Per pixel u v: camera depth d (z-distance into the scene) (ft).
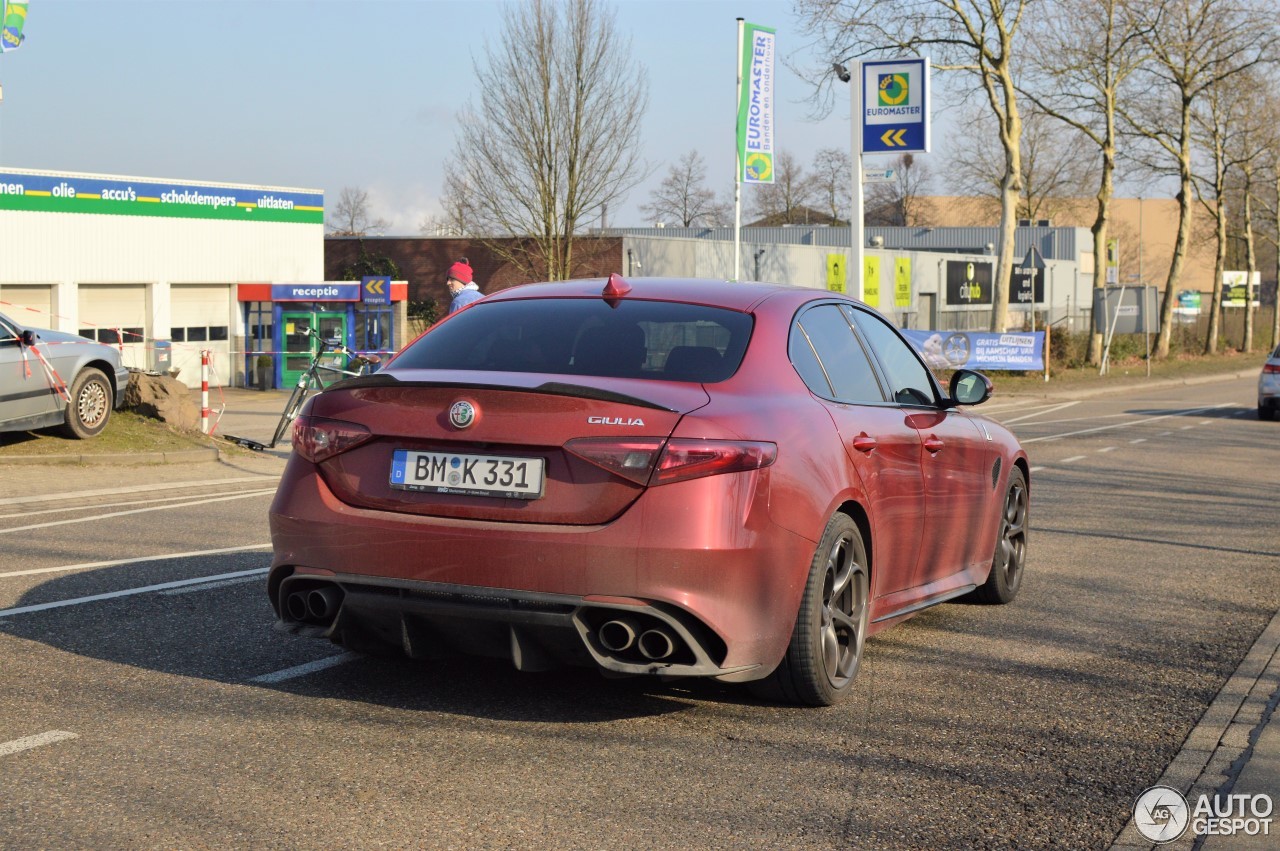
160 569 23.89
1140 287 170.40
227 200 123.34
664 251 129.80
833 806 12.59
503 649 14.21
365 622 14.61
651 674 13.67
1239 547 29.89
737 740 14.56
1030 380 119.14
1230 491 40.96
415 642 14.44
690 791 12.87
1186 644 19.99
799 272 152.97
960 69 115.24
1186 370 151.23
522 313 16.71
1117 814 12.57
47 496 34.71
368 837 11.41
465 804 12.30
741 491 13.76
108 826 11.50
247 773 12.97
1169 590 24.49
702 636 13.74
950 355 114.11
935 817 12.39
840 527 15.47
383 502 14.40
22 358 41.14
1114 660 18.88
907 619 21.56
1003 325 119.34
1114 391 114.32
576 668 17.37
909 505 17.80
